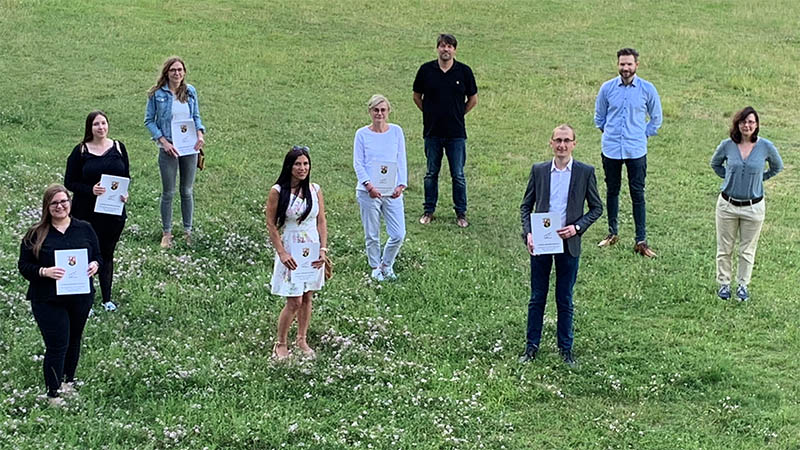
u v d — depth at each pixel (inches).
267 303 423.8
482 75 877.2
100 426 314.2
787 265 489.4
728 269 449.4
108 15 984.9
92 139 402.3
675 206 580.7
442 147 536.4
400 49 946.7
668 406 357.1
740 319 426.3
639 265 484.4
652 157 679.1
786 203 588.1
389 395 351.3
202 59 872.9
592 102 810.8
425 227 538.0
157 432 314.7
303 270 362.9
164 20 991.6
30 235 326.0
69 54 847.7
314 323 404.2
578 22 1058.1
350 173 629.9
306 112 753.6
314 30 998.4
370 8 1091.3
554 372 374.3
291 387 353.4
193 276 445.1
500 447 323.9
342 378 361.4
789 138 725.9
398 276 463.2
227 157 634.8
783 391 365.1
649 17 1085.8
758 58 933.2
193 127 471.8
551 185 373.4
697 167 658.2
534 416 346.6
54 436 306.2
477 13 1087.0
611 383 367.9
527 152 688.4
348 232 522.3
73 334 336.2
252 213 540.7
